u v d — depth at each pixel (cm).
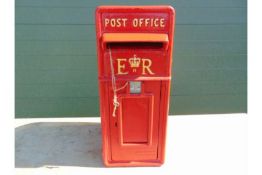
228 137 374
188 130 392
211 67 430
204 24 419
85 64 421
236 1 417
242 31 423
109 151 313
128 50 283
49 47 415
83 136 379
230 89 437
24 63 416
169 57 284
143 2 409
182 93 434
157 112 301
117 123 302
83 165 321
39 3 405
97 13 276
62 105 429
